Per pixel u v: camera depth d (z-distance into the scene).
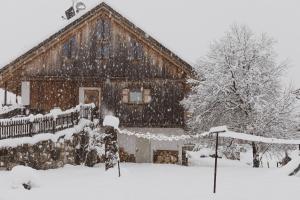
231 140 23.70
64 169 18.34
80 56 26.67
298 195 9.28
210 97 23.45
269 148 23.17
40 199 10.00
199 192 10.24
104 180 12.98
